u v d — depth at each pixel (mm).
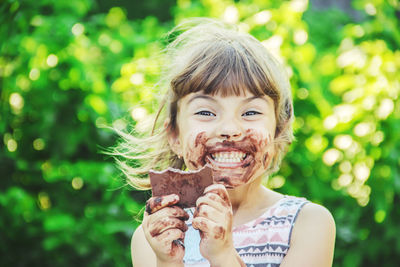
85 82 4754
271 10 5047
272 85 2439
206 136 2365
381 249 4668
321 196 4699
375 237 4668
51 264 4680
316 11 5406
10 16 4215
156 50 5047
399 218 4699
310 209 2479
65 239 4508
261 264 2430
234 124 2354
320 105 4770
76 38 4918
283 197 2590
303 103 4781
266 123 2402
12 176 4875
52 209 4770
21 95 4887
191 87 2406
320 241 2404
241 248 2463
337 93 5008
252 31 4977
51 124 4707
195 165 2383
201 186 2121
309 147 4785
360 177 4652
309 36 5133
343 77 4949
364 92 4785
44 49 4816
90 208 4742
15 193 4566
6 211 4621
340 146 4707
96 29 5441
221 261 2088
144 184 3000
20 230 4684
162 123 2881
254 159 2369
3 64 4840
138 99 4734
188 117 2414
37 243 4719
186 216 2129
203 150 2367
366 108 4723
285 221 2465
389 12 5270
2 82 4820
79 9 5156
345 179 4730
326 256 2400
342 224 4691
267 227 2469
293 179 4770
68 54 4812
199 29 2879
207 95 2387
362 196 4699
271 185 4727
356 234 4668
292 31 4926
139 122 4246
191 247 2566
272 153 2436
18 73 4887
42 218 4695
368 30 5059
